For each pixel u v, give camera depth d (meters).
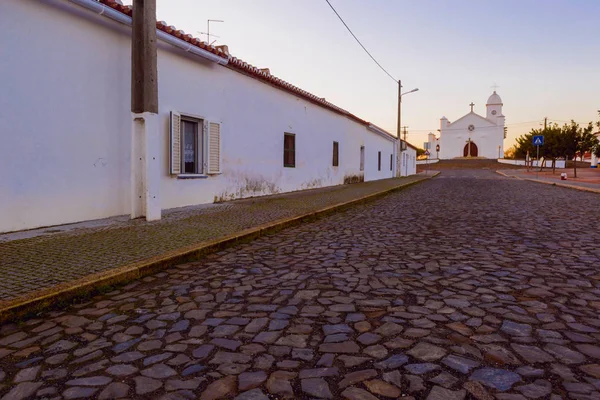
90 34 7.32
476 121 73.19
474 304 3.52
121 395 2.23
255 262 5.19
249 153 12.69
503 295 3.74
